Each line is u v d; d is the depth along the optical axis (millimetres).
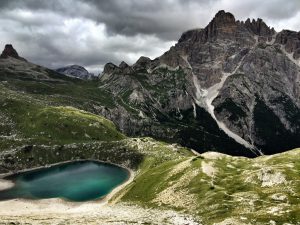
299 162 184625
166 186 182375
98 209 184875
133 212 157875
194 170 187000
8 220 136375
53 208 199500
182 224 124250
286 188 149375
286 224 114062
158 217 139000
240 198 147250
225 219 126688
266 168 166125
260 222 119312
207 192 160750
